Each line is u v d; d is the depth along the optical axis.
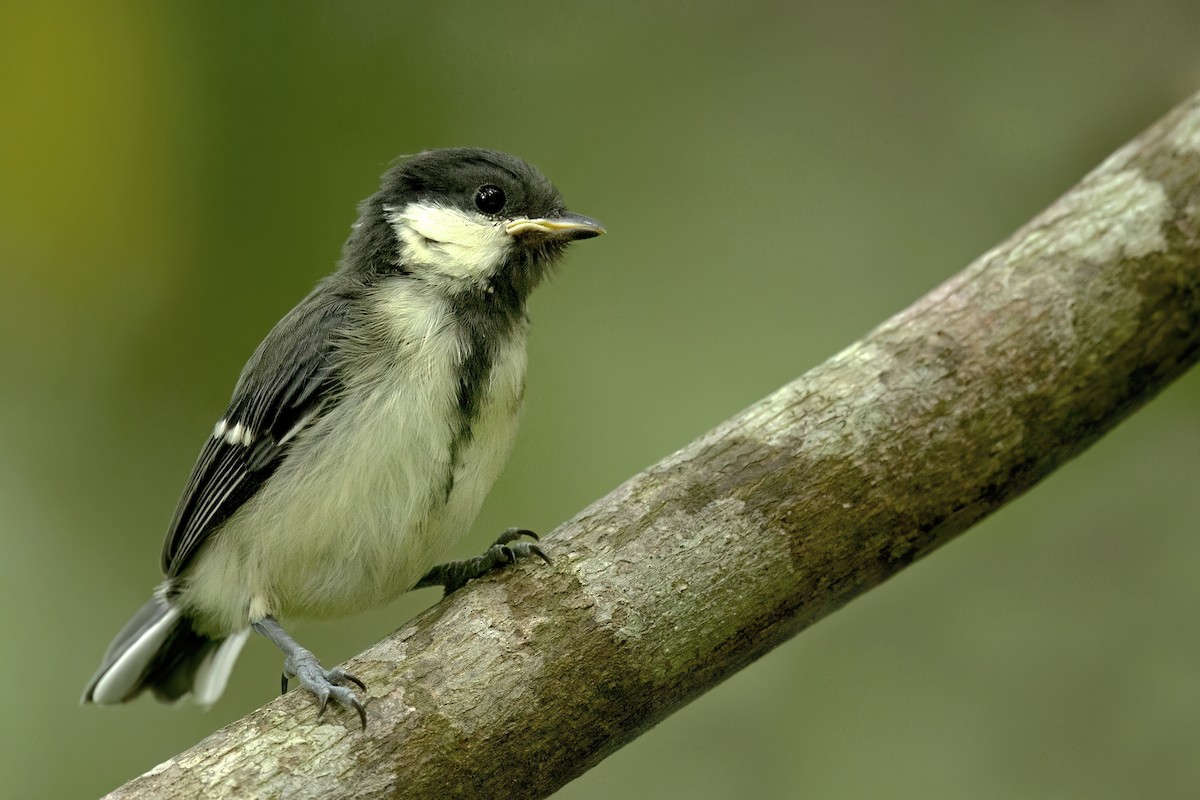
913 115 11.41
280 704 5.88
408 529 7.34
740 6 11.86
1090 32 11.29
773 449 6.23
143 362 11.18
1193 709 9.11
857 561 6.17
